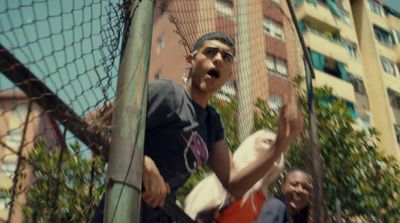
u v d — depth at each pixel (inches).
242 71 230.2
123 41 80.7
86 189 82.7
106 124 76.9
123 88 75.7
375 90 1176.2
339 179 402.6
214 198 122.1
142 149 73.0
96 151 78.9
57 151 73.1
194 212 121.8
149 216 90.2
